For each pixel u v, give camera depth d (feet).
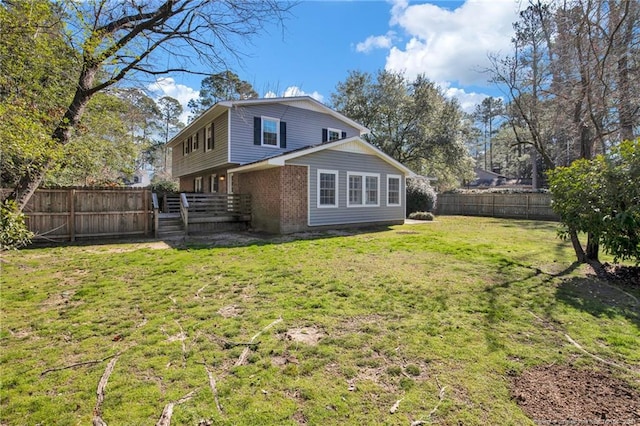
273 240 30.04
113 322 11.34
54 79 18.11
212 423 6.39
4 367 8.38
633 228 16.12
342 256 22.24
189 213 35.86
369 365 8.56
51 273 17.90
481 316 11.84
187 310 12.46
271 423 6.39
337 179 39.34
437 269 18.51
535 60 35.24
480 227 42.11
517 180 139.95
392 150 78.54
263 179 37.60
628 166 16.46
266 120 44.09
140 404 6.93
